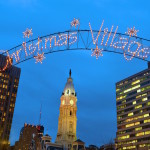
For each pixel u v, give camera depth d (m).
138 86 191.50
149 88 181.12
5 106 198.50
